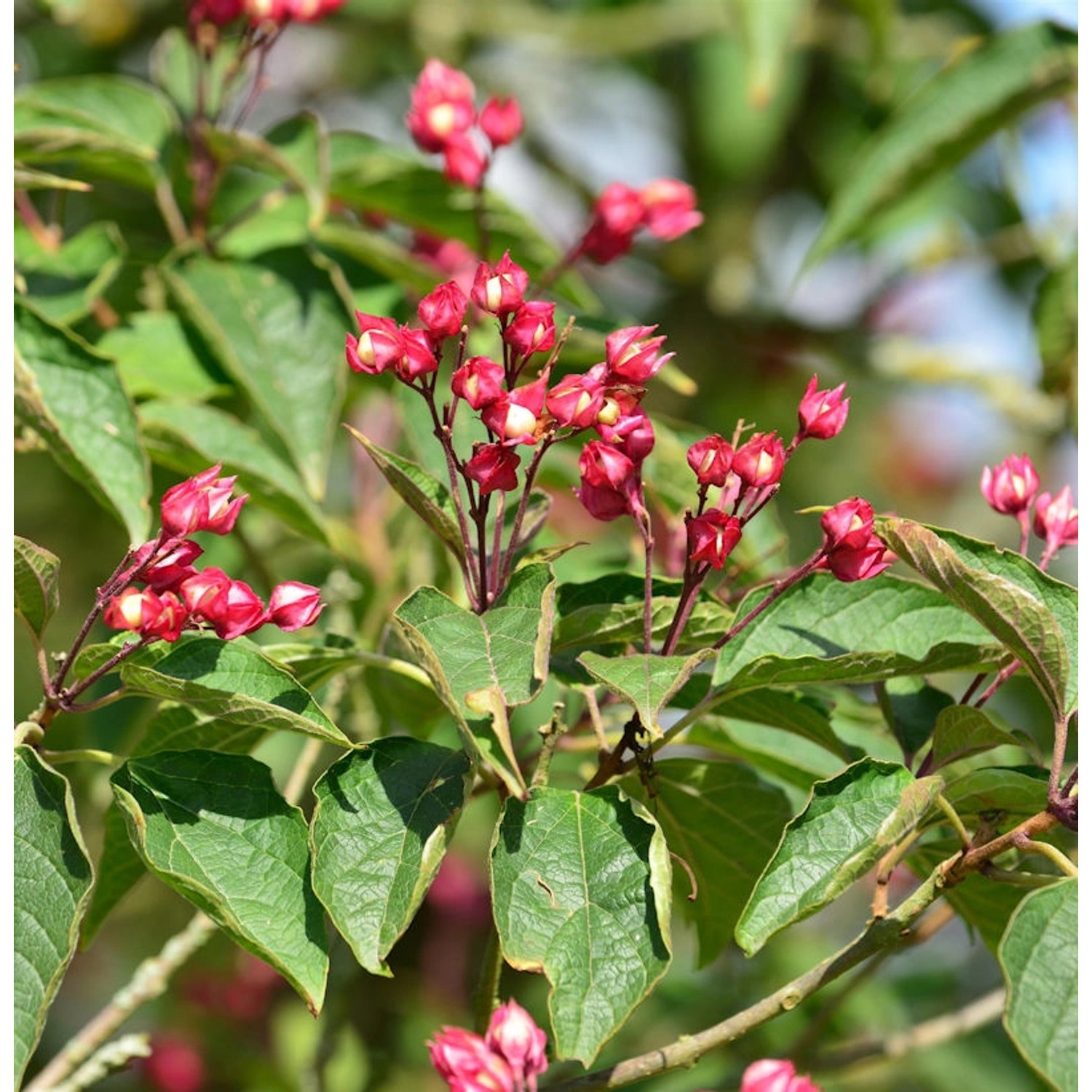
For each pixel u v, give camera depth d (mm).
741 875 1242
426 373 1147
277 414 1325
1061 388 1615
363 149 1400
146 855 1114
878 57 1782
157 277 1392
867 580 1186
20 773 1121
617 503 1140
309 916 1117
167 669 1138
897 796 1134
